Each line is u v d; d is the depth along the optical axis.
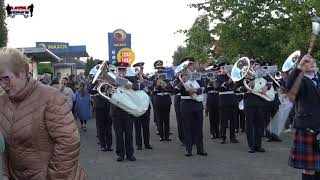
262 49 20.19
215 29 22.47
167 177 8.80
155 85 14.08
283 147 12.00
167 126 14.10
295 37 16.12
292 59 10.98
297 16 16.12
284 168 9.31
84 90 17.11
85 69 47.91
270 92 11.22
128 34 27.41
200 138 11.15
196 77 10.96
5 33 18.16
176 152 11.80
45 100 3.46
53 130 3.44
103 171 9.57
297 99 5.77
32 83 3.50
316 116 5.66
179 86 11.02
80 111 17.03
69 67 32.75
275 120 8.43
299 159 5.73
